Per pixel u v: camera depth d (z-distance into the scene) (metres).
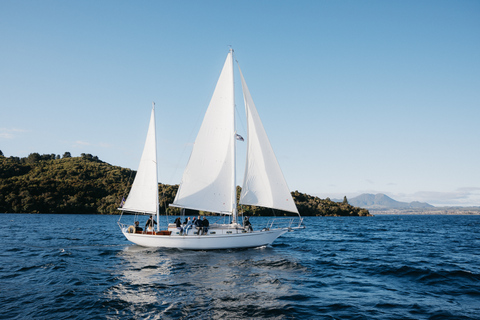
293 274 17.50
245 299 12.78
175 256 22.59
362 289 14.59
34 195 115.62
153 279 16.06
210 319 10.58
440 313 11.31
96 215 111.50
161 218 94.19
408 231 55.97
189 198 25.44
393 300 12.88
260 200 24.36
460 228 70.00
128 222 70.69
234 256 22.62
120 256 22.77
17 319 10.32
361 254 25.36
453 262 21.75
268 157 24.70
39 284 14.74
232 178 25.34
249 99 25.27
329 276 17.20
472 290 14.56
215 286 14.78
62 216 95.69
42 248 26.52
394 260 22.44
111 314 10.93
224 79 25.91
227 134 25.66
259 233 24.94
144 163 27.02
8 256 22.20
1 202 108.75
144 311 11.27
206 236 23.84
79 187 127.12
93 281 15.49
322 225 71.44
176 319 10.55
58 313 10.95
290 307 11.83
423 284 15.64
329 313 11.25
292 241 34.88
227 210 25.19
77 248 26.73
